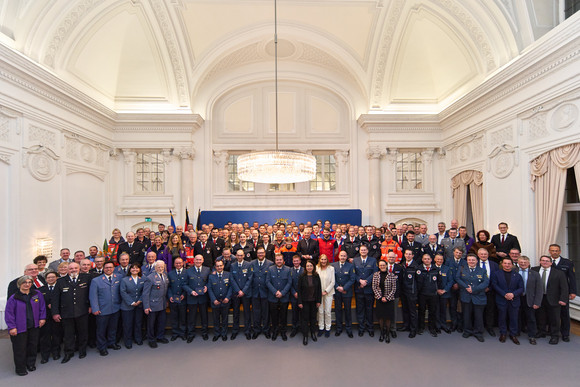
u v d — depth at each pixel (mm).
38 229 6328
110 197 9250
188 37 8836
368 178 10289
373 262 5523
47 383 4062
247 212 9852
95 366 4480
